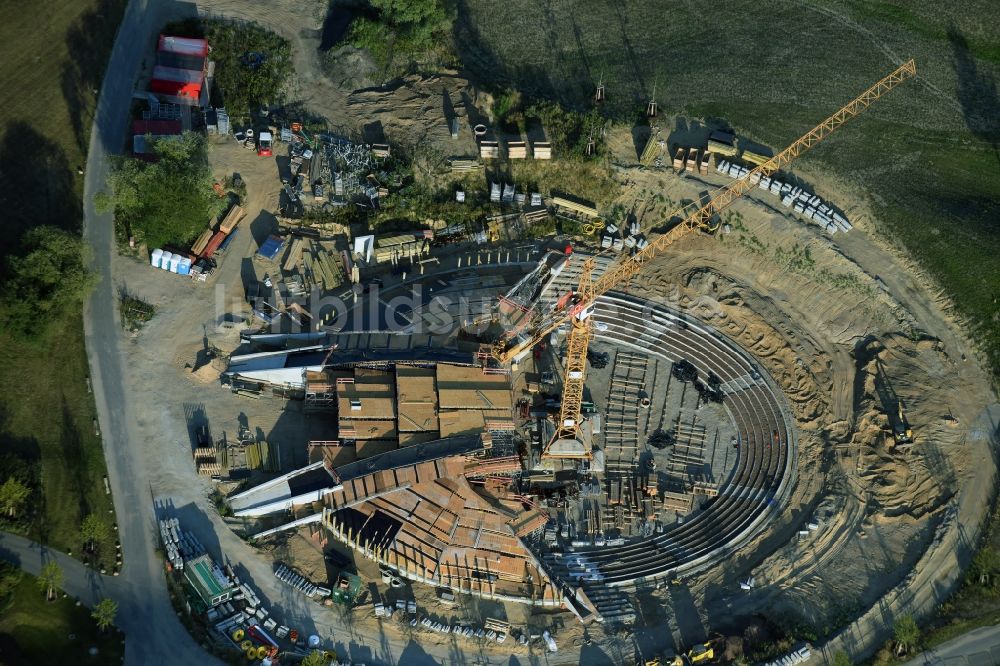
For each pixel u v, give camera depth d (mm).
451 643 110250
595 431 125750
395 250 128875
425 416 116938
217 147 130750
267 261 126062
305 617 108562
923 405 129000
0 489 105000
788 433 129000
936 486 124438
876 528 122750
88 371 116188
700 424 129500
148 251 123750
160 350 119125
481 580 112875
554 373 129000
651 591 117562
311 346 120750
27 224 120750
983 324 132875
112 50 134625
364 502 113000
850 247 136625
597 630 113500
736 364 132500
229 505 112250
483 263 132125
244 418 117875
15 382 113250
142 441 114312
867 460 126938
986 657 113688
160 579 107438
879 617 116062
